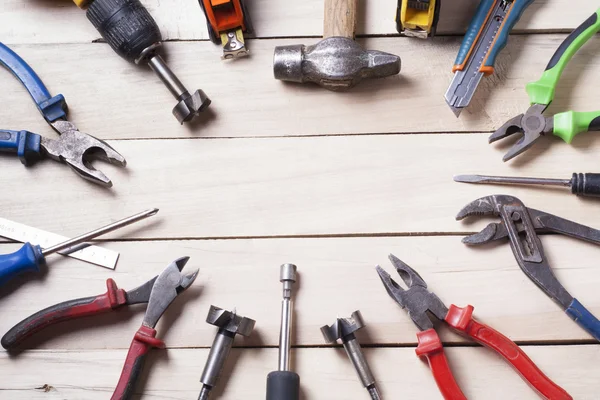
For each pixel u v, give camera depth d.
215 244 1.35
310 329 1.30
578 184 1.30
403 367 1.28
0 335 1.30
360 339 1.29
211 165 1.38
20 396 1.28
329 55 1.33
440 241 1.33
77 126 1.41
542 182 1.32
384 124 1.39
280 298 1.32
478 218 1.34
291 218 1.35
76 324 1.30
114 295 1.25
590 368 1.27
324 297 1.32
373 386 1.21
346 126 1.40
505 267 1.32
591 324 1.24
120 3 1.34
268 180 1.37
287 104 1.41
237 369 1.28
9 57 1.37
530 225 1.29
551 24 1.43
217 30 1.39
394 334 1.29
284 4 1.45
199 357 1.29
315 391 1.27
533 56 1.42
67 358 1.29
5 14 1.46
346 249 1.34
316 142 1.39
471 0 1.37
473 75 1.35
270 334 1.30
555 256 1.32
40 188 1.37
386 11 1.45
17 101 1.42
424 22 1.37
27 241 1.34
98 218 1.36
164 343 1.29
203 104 1.34
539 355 1.28
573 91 1.40
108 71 1.43
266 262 1.33
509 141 1.38
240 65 1.43
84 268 1.33
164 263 1.34
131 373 1.21
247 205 1.36
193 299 1.31
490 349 1.27
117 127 1.40
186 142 1.39
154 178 1.38
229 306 1.31
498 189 1.36
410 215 1.35
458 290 1.31
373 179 1.37
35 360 1.29
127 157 1.39
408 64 1.42
